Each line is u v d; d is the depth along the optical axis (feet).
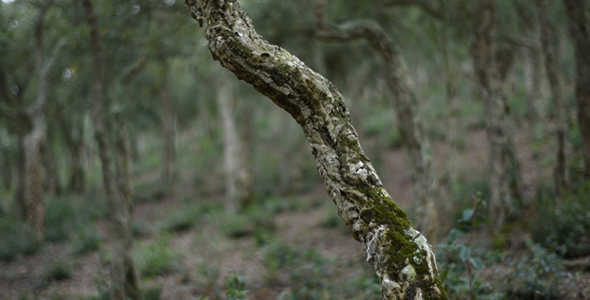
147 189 64.54
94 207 46.55
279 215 42.68
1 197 60.49
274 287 20.15
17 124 40.83
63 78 34.32
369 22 20.38
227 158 45.73
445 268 11.66
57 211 42.37
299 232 33.30
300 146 57.82
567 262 13.24
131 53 25.41
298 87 5.16
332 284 17.99
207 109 72.02
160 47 27.68
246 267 24.53
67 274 24.94
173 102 71.26
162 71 34.27
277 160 69.46
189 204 50.96
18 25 29.45
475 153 42.83
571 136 27.20
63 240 34.76
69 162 70.49
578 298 10.84
